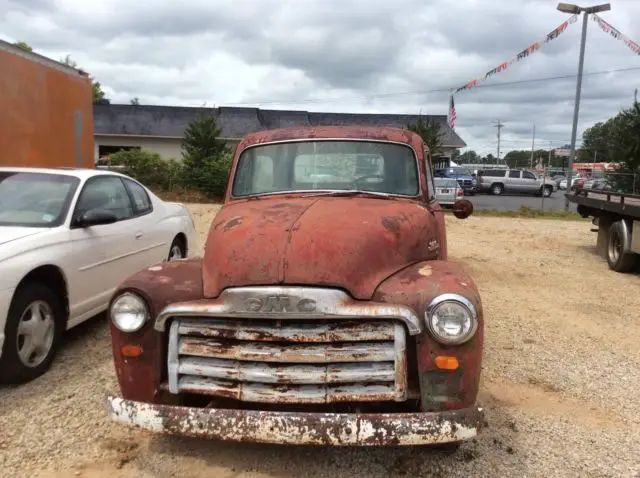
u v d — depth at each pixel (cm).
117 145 3928
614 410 439
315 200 419
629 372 518
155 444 373
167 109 4159
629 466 359
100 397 438
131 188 661
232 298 309
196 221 1606
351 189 447
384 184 449
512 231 1573
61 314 503
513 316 692
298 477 339
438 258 412
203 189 2645
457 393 309
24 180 558
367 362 307
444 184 1891
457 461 358
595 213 1151
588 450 377
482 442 382
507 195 3959
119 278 589
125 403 317
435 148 3216
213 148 2842
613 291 845
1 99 819
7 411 415
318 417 294
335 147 463
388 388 306
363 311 301
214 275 328
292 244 325
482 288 843
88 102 1086
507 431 399
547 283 890
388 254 343
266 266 315
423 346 308
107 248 564
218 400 343
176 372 318
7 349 438
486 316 688
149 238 653
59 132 982
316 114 4366
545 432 400
